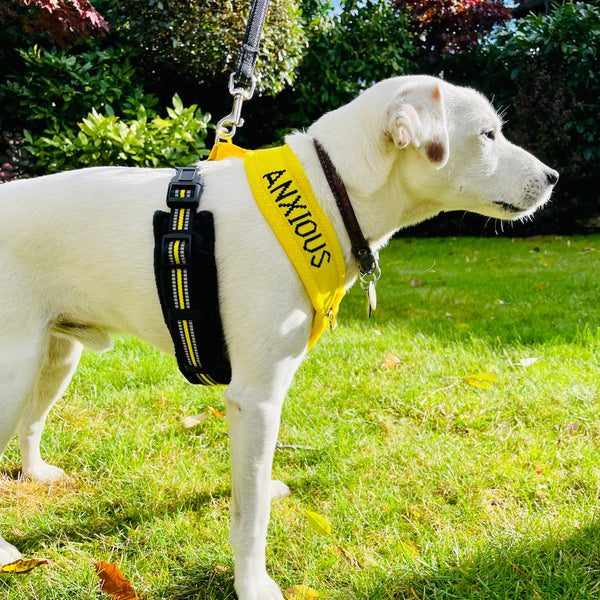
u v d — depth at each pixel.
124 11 6.61
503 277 5.64
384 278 5.82
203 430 2.64
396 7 8.92
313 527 1.85
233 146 1.94
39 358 1.73
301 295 1.61
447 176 1.72
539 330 3.81
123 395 2.90
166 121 5.09
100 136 4.93
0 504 2.13
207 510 2.10
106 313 1.76
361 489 2.18
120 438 2.51
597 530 1.88
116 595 1.63
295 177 1.65
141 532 1.96
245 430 1.60
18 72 6.46
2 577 1.77
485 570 1.73
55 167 5.11
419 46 9.22
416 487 2.19
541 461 2.31
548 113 7.85
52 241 1.68
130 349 3.51
